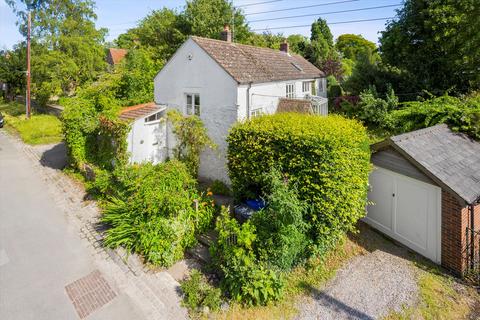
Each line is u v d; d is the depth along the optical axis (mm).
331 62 32406
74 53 30734
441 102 14133
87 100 15227
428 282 7352
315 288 7117
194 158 14117
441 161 8336
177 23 31703
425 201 8328
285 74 17172
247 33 32906
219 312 6340
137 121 14219
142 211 8242
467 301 6750
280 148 8344
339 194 7625
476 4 16047
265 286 6555
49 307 6453
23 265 7832
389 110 18531
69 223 10055
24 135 22062
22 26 31453
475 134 10188
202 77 14070
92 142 14930
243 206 9953
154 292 6961
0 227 9727
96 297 6785
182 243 8312
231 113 13250
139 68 20719
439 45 18031
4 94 42125
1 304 6480
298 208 6988
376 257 8414
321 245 7926
